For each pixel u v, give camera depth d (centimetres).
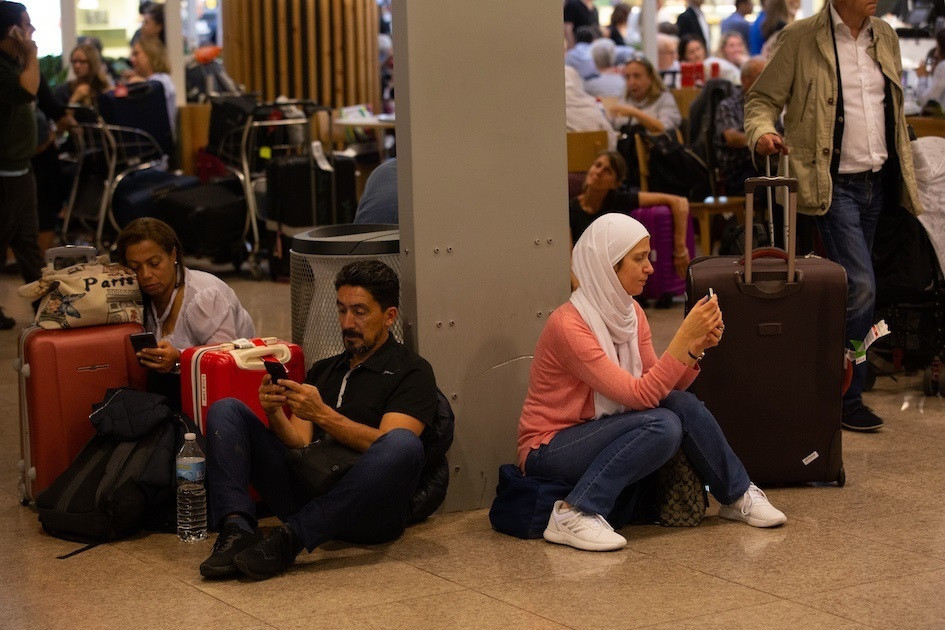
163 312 430
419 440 368
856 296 510
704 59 1177
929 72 963
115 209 909
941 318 582
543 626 315
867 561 360
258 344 409
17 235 751
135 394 400
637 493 393
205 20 1548
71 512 383
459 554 373
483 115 403
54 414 407
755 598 332
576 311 386
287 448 380
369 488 358
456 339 409
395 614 325
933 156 571
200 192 905
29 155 734
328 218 891
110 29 1180
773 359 423
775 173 549
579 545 373
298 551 358
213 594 342
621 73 1122
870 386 581
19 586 351
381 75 1300
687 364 375
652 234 777
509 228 412
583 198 738
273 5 1155
